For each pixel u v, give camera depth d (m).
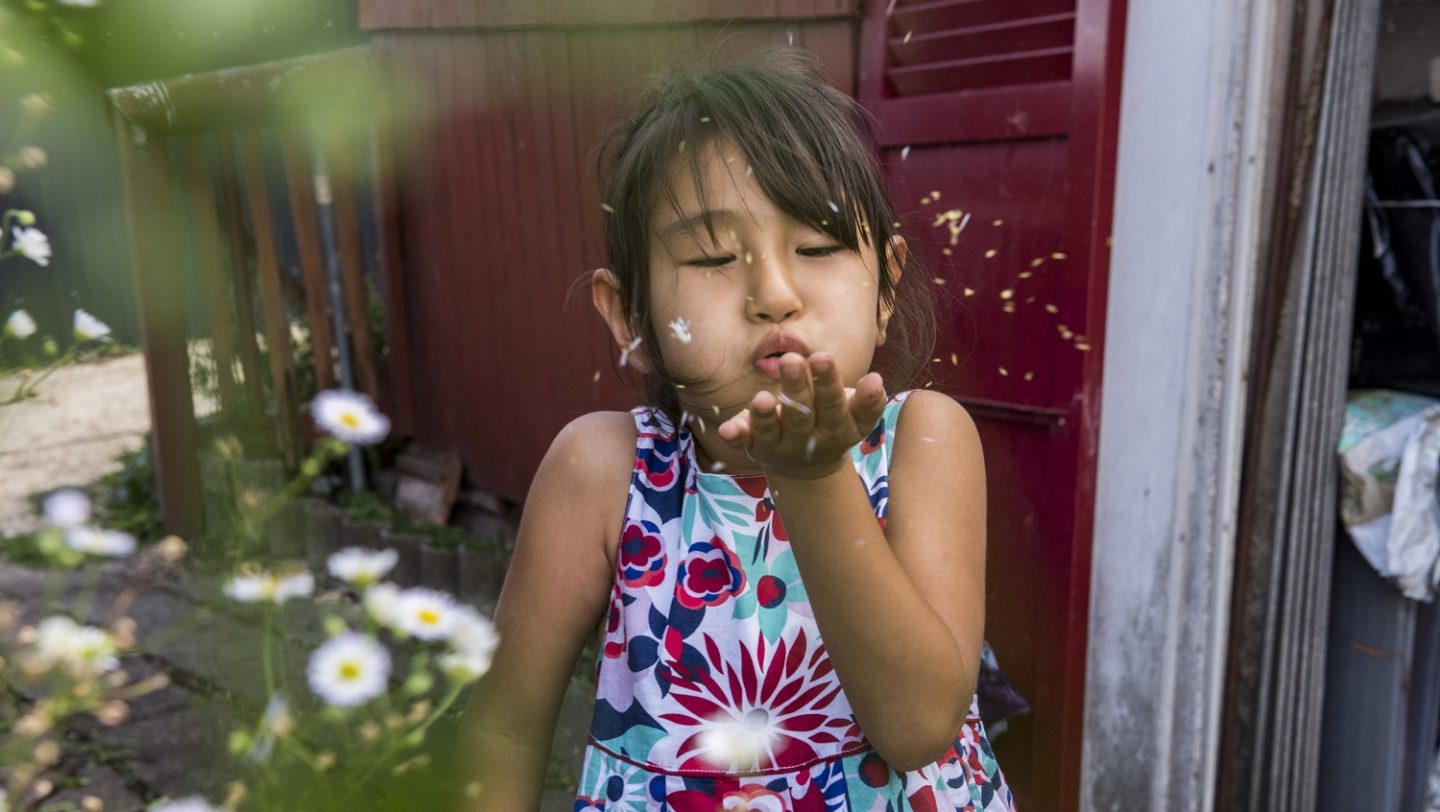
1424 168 2.08
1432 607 2.15
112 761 2.38
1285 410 2.03
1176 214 1.98
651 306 0.92
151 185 3.92
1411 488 1.99
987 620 2.39
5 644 0.63
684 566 0.97
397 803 0.55
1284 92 1.95
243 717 0.67
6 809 0.58
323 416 0.79
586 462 1.02
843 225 0.88
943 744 0.84
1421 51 2.04
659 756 0.95
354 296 4.72
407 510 4.50
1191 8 1.91
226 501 0.97
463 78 3.94
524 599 1.01
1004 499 2.33
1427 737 2.20
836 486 0.73
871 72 2.40
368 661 0.63
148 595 3.10
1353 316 2.19
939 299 1.81
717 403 0.88
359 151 4.61
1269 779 2.16
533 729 0.99
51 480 4.84
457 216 4.26
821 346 0.86
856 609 0.76
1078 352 2.12
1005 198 2.20
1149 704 2.13
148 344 4.20
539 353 3.92
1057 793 2.27
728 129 0.90
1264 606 2.10
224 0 0.70
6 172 0.66
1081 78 2.04
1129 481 2.11
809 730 0.94
